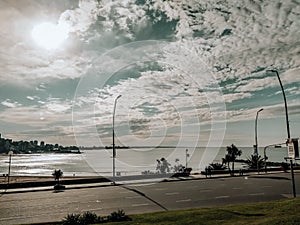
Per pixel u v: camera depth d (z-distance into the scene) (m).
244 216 11.42
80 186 27.94
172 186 26.64
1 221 13.81
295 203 13.27
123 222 11.08
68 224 11.52
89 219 11.84
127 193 22.64
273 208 12.70
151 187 26.27
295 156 16.25
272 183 27.67
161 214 12.25
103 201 18.97
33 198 21.03
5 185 28.22
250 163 48.06
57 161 118.00
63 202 18.88
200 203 17.38
